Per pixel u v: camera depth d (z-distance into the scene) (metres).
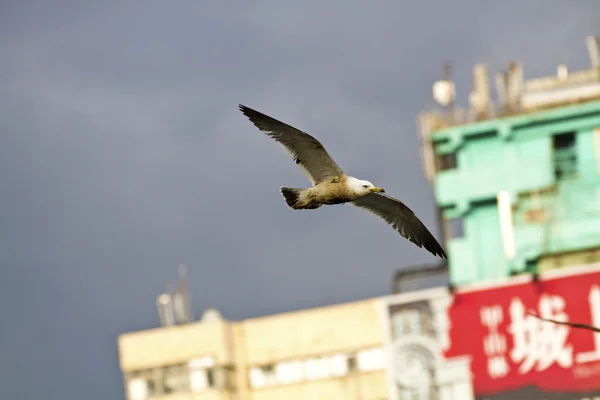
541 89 54.75
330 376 54.91
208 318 57.53
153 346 56.84
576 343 49.78
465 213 53.91
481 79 55.12
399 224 23.34
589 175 53.09
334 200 22.28
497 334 51.16
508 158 53.91
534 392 49.91
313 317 55.78
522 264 52.84
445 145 54.75
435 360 52.09
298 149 21.89
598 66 54.81
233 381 55.72
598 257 52.47
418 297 53.16
